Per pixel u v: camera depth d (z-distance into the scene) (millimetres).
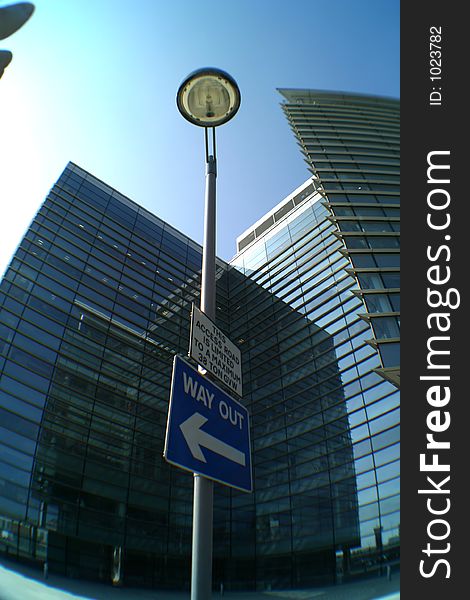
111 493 22703
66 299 27922
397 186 26406
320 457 23297
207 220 5352
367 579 17672
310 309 30688
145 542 22359
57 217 31906
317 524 21234
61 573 18516
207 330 4477
